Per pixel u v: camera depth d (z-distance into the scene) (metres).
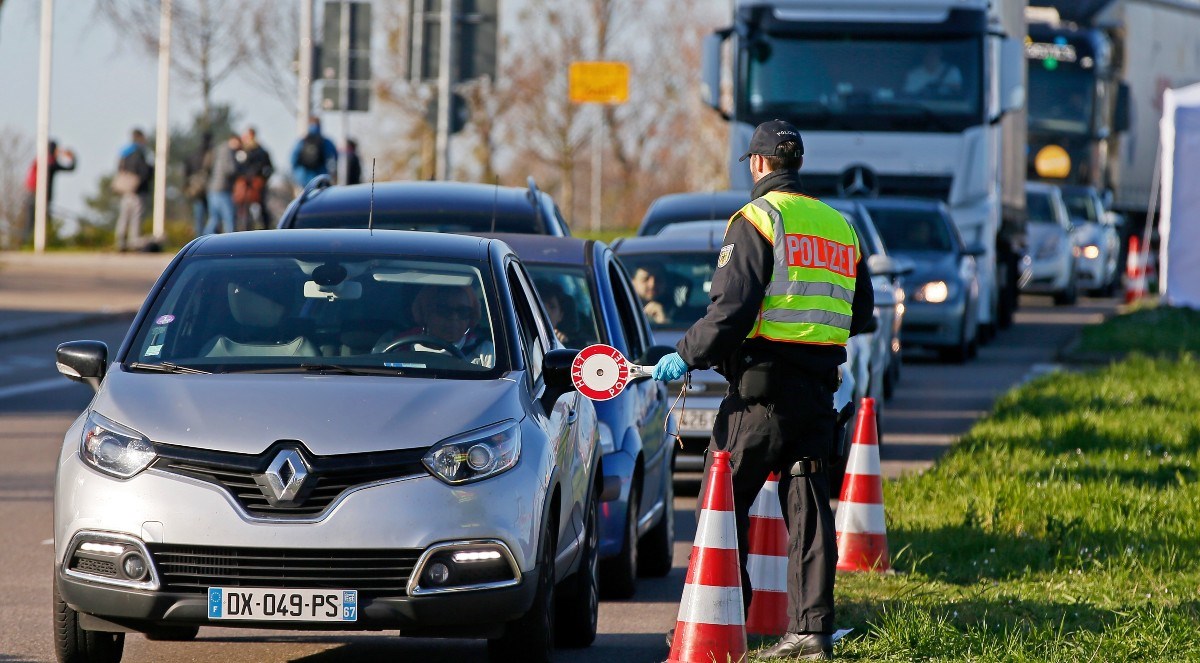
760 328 22.38
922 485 38.00
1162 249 89.44
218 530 20.97
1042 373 71.19
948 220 74.50
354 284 24.89
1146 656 23.17
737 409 22.62
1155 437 47.00
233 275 25.05
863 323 23.72
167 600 21.08
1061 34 117.50
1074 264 116.50
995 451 43.53
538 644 22.39
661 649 25.64
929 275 73.38
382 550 21.08
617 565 29.12
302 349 23.80
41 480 41.94
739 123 74.25
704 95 75.31
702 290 42.81
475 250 25.95
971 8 73.88
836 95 74.00
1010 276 95.19
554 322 31.97
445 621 21.23
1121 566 29.86
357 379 22.84
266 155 106.00
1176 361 71.25
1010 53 77.06
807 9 74.38
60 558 21.66
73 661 22.58
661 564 32.34
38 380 65.00
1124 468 41.19
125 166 121.50
